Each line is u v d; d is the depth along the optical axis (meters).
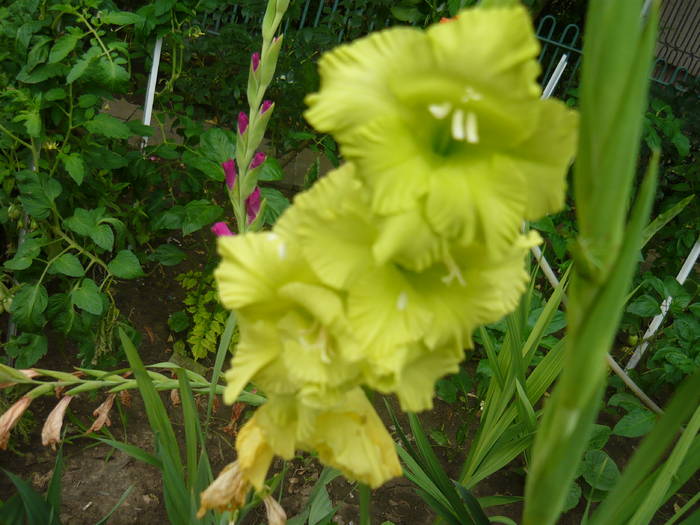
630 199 1.35
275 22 0.55
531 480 0.29
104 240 0.93
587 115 0.24
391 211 0.22
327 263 0.25
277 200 0.97
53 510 0.55
